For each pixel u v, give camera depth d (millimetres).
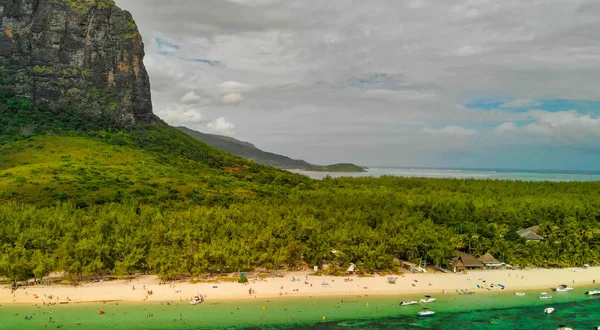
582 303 132250
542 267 164500
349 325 113125
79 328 106375
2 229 150625
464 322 117062
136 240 147000
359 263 149000
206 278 142000
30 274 134000
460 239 177750
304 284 139375
